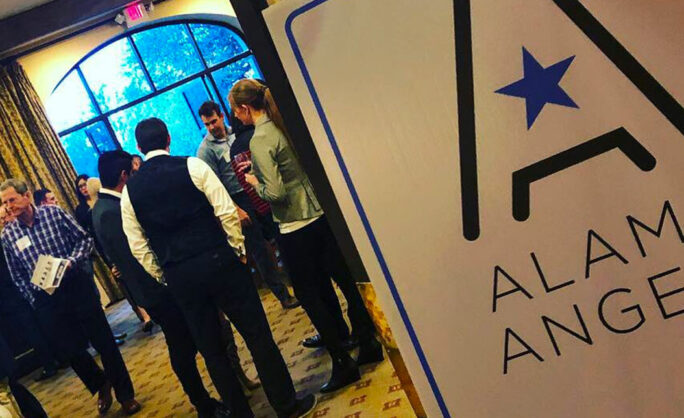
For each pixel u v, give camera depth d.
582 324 0.93
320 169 1.02
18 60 9.41
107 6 8.88
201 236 2.89
